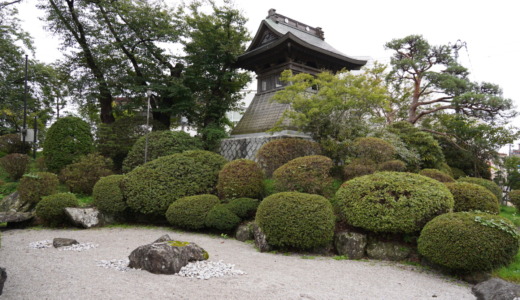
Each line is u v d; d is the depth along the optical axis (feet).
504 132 44.42
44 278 14.03
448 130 50.14
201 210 25.84
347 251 19.90
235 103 53.52
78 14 44.70
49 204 27.66
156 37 47.50
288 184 24.53
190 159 30.76
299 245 20.01
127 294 12.30
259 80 49.70
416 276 16.57
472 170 47.62
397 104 55.93
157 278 14.35
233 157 41.81
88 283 13.42
